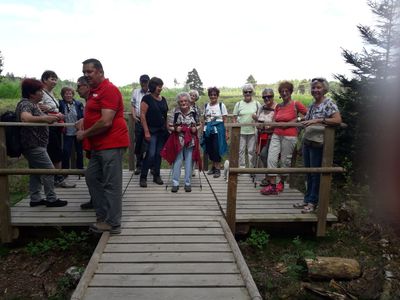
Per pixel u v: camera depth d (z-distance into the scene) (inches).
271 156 219.5
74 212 191.5
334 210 219.5
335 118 174.2
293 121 211.0
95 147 155.5
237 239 191.5
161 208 200.2
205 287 124.3
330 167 179.6
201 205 206.5
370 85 262.2
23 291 147.8
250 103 267.0
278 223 192.9
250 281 124.8
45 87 209.0
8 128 176.2
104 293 119.9
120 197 162.7
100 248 147.8
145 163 241.3
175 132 225.6
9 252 177.2
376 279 155.8
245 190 238.2
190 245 154.8
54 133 214.5
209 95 263.7
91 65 145.1
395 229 200.1
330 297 145.3
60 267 164.7
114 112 147.9
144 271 133.6
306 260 160.6
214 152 272.1
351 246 184.9
